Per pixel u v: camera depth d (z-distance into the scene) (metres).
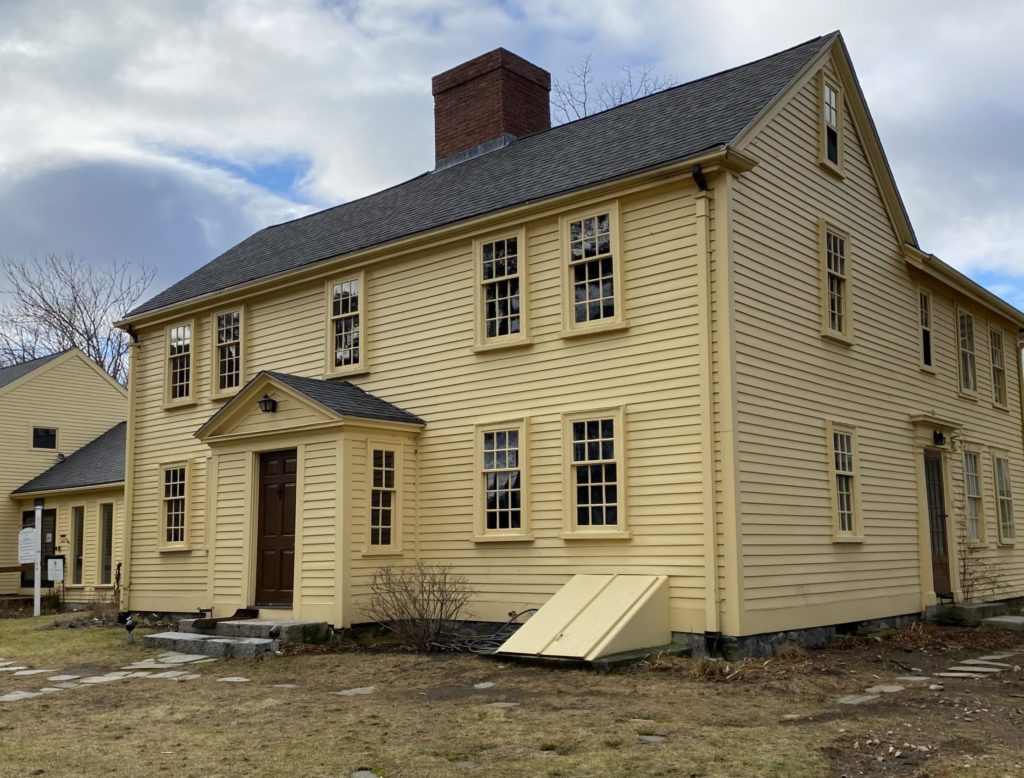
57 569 22.06
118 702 9.20
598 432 12.35
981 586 17.05
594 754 6.72
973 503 17.86
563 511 12.52
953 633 13.62
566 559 12.47
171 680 10.49
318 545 13.42
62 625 17.55
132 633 14.48
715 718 7.79
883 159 15.27
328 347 15.78
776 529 11.66
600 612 11.02
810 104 13.77
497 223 13.59
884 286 15.38
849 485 13.61
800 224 13.11
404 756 6.81
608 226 12.52
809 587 12.20
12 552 27.56
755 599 11.11
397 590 12.73
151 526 18.31
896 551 14.54
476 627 13.34
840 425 13.45
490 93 18.06
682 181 11.80
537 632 10.99
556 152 15.19
